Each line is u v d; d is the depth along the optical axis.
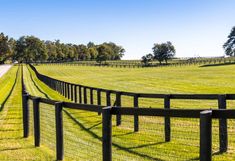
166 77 49.44
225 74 52.22
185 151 9.56
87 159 8.84
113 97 26.69
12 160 8.67
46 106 20.14
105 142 7.25
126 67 109.62
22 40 194.75
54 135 12.15
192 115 6.53
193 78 45.25
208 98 10.26
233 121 14.04
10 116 15.74
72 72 83.06
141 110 7.04
